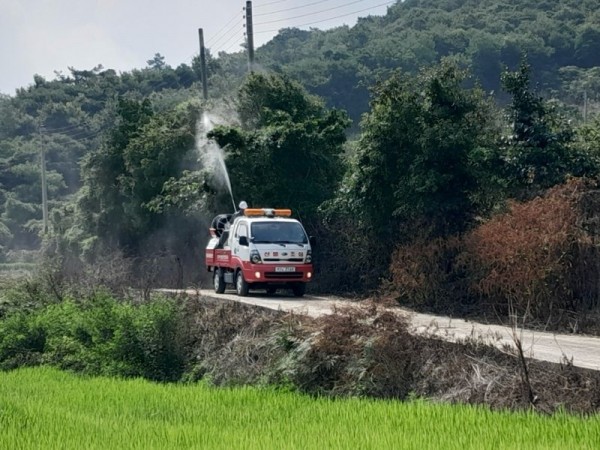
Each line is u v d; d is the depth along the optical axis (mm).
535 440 12500
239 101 46594
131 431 15289
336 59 105812
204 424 15797
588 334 22828
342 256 35406
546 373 16125
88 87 144125
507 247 25250
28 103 136750
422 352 18547
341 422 14945
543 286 24344
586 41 103312
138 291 32812
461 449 12102
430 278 28266
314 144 40531
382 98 32469
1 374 26984
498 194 29969
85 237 58781
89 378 25406
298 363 20141
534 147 29844
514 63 99625
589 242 24328
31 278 38531
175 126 50594
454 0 143500
